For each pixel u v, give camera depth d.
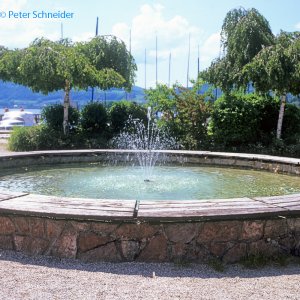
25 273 3.33
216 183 7.21
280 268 3.63
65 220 3.75
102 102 15.38
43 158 9.03
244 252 3.78
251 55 14.07
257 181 7.52
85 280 3.22
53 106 14.47
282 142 12.84
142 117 14.62
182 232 3.71
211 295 2.97
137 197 5.96
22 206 3.87
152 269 3.53
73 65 12.93
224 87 14.08
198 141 13.38
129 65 17.28
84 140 13.44
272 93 13.99
